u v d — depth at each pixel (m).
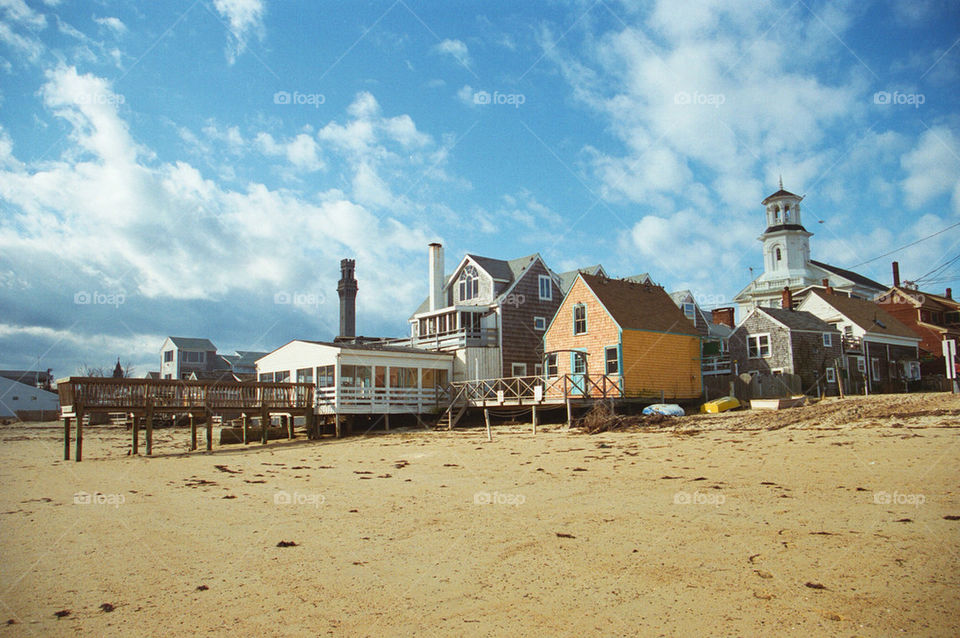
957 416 18.05
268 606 6.69
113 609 6.70
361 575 7.59
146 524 10.60
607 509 10.45
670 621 5.98
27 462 21.84
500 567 7.71
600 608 6.35
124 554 8.78
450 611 6.42
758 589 6.64
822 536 8.24
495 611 6.38
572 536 8.91
